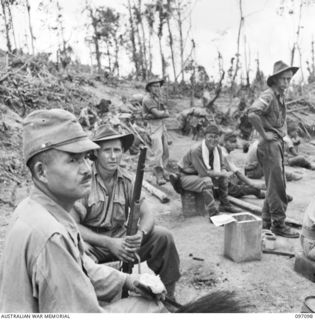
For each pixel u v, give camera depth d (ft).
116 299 6.65
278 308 10.45
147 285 6.44
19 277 4.93
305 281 11.86
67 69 62.03
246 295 11.09
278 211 15.05
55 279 4.88
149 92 23.76
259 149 14.90
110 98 55.42
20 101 33.94
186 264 13.17
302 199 21.08
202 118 44.39
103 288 6.60
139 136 27.55
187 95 72.79
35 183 5.54
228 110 53.83
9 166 23.17
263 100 14.32
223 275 12.30
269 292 11.25
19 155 24.98
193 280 12.12
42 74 44.27
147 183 22.50
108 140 9.20
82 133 5.45
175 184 17.89
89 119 37.86
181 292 11.47
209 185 17.01
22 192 20.51
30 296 4.97
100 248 9.46
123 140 10.02
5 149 25.12
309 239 12.00
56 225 5.14
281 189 14.87
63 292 4.91
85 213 9.37
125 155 28.76
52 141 5.23
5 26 64.69
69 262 5.01
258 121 14.32
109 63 94.53
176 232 16.16
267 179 14.99
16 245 5.01
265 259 13.34
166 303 7.20
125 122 28.02
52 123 5.29
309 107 59.72
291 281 11.87
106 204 9.48
